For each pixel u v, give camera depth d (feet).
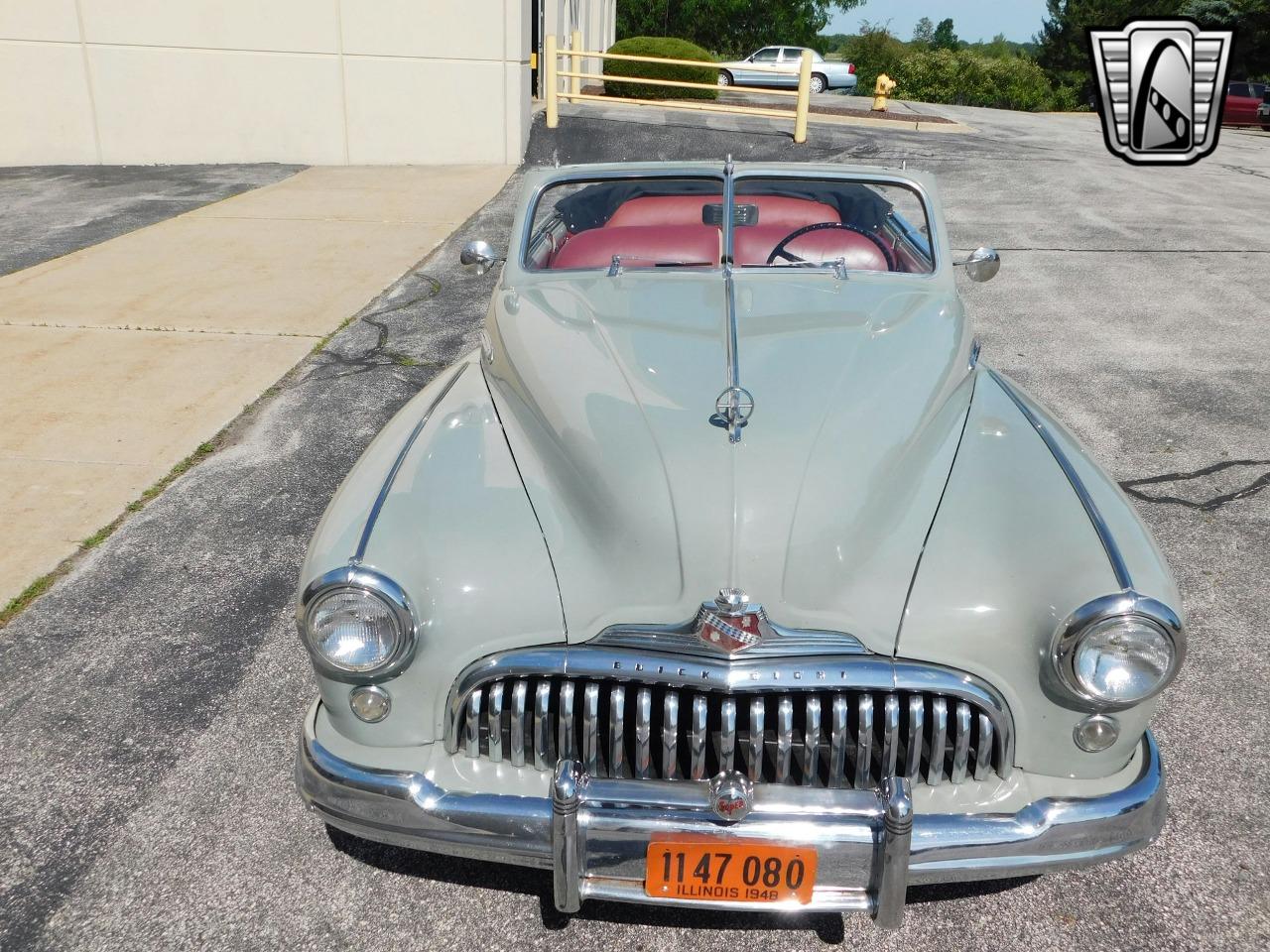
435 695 7.20
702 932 7.79
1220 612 11.58
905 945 7.63
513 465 8.41
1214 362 19.81
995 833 6.75
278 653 11.10
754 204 12.13
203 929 7.78
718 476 7.54
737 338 9.15
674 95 57.26
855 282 10.83
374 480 8.09
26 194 36.86
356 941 7.70
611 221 12.71
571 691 6.98
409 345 21.01
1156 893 7.99
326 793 7.32
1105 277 26.18
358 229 31.30
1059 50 147.54
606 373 8.80
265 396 18.26
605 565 7.34
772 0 152.76
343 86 42.24
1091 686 6.63
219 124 42.80
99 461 15.64
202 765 9.46
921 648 6.86
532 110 51.06
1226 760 9.32
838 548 7.24
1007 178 40.75
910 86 130.11
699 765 6.91
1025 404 9.61
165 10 41.01
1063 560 7.04
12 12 40.75
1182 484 14.70
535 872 8.38
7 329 21.65
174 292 24.56
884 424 8.20
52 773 9.34
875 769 7.11
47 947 7.61
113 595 12.16
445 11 41.09
